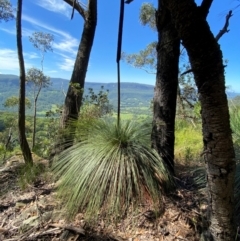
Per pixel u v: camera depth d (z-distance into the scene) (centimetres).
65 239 225
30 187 318
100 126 326
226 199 171
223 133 159
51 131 598
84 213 253
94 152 284
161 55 295
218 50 152
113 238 224
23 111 367
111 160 271
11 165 418
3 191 316
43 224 244
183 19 149
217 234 179
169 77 293
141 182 268
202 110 164
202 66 152
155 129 301
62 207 265
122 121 329
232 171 166
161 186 273
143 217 242
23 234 233
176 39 266
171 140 302
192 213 240
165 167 288
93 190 257
